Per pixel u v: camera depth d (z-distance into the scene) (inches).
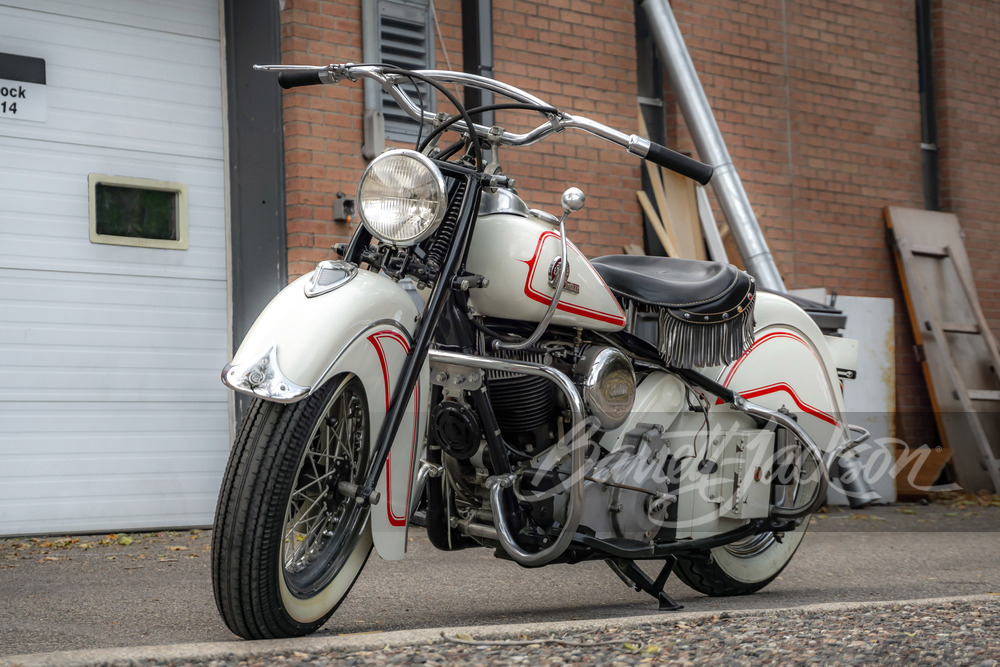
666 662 94.4
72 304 221.3
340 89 243.3
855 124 339.9
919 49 360.5
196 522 231.6
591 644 101.3
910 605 125.3
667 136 305.9
